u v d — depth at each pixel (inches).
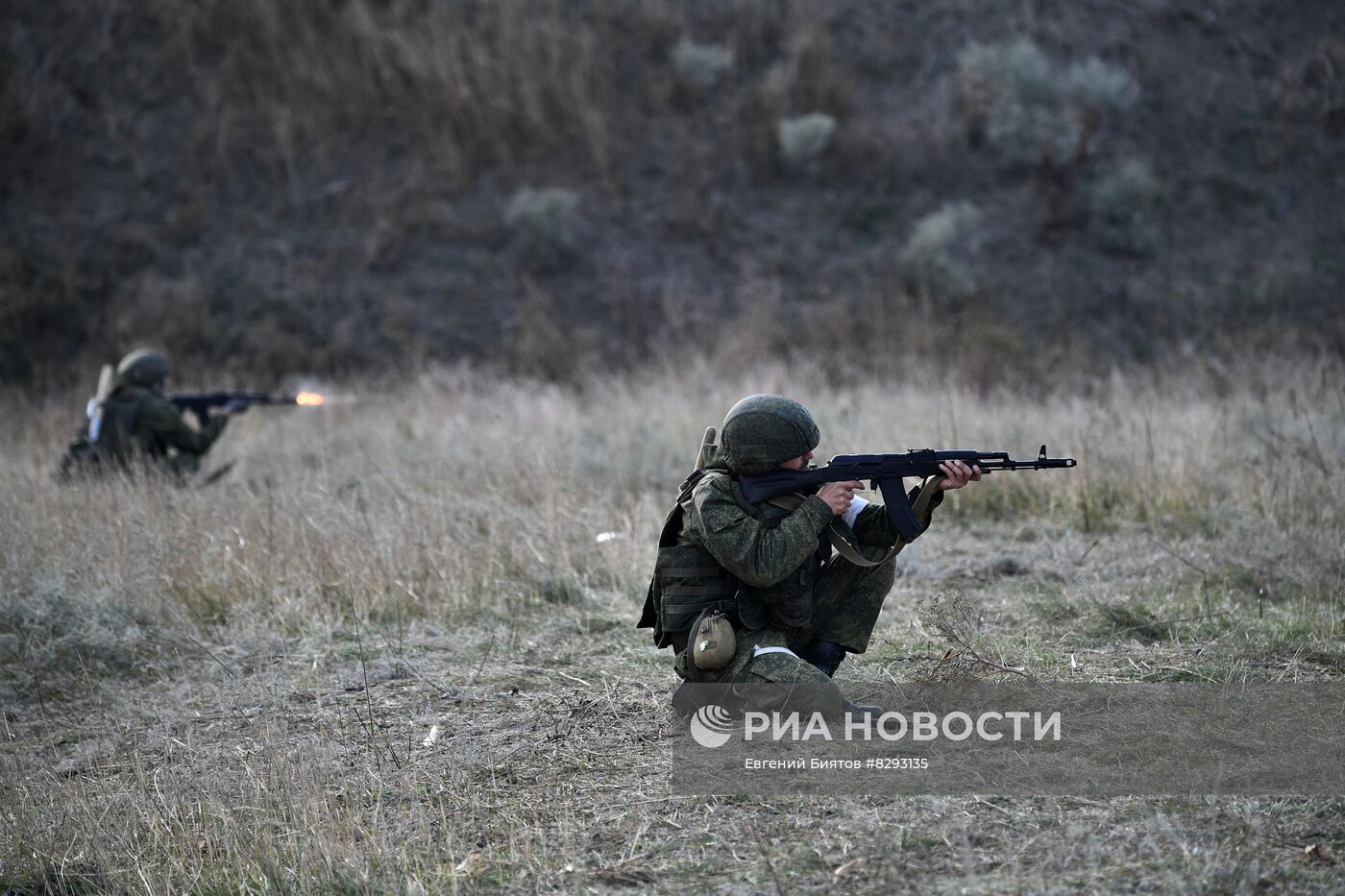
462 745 650.2
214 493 1227.9
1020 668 706.8
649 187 2650.1
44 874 534.9
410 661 805.2
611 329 2399.1
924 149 2684.5
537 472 1205.7
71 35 2689.5
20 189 2512.3
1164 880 455.2
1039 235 2546.8
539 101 2711.6
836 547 636.1
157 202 2534.5
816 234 2571.4
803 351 2236.7
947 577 957.8
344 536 989.8
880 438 1401.3
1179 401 1662.2
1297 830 494.6
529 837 532.1
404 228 2549.2
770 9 2918.3
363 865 511.8
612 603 917.8
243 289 2425.0
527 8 2827.3
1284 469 1123.9
